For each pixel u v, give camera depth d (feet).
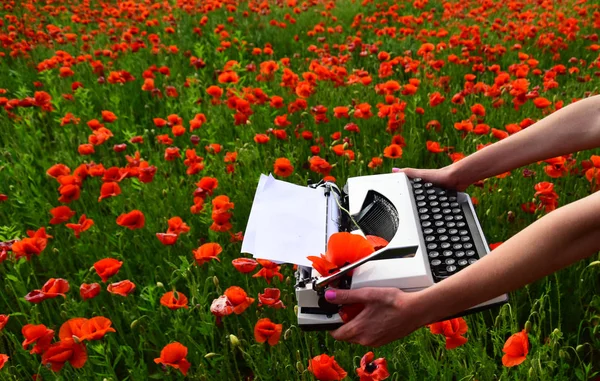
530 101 14.20
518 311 8.39
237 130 14.24
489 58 18.01
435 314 4.52
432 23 24.68
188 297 9.41
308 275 5.56
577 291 8.19
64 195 10.25
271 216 5.98
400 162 12.33
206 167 11.94
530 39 20.72
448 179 6.82
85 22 27.25
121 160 14.33
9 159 13.74
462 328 5.93
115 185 9.86
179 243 9.59
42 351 6.69
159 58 21.58
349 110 14.05
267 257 5.36
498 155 6.37
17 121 15.31
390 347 7.63
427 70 17.53
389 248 4.79
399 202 6.41
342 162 11.72
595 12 21.67
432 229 6.11
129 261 10.00
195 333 8.25
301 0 32.53
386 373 5.72
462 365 7.15
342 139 13.60
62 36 23.41
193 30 24.63
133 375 7.32
